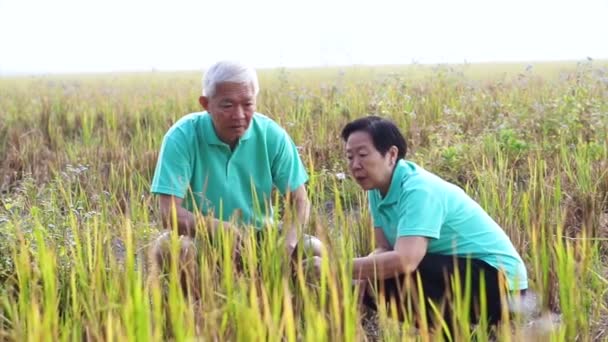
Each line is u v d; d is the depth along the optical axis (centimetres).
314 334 341
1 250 505
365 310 477
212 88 506
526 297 464
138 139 1073
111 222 607
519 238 557
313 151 903
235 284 424
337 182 793
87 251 470
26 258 429
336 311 353
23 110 1485
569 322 388
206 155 534
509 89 1408
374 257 443
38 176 903
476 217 460
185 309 363
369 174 459
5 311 435
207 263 447
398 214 459
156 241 482
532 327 379
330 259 426
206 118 535
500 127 930
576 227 635
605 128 911
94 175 834
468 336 363
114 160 961
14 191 875
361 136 457
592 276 482
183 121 539
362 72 3192
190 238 508
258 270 455
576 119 949
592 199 650
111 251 446
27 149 1019
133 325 345
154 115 1284
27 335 362
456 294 377
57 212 594
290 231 499
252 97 510
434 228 444
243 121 511
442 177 809
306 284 423
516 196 655
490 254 455
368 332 469
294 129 1012
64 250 474
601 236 630
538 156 795
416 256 439
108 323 336
